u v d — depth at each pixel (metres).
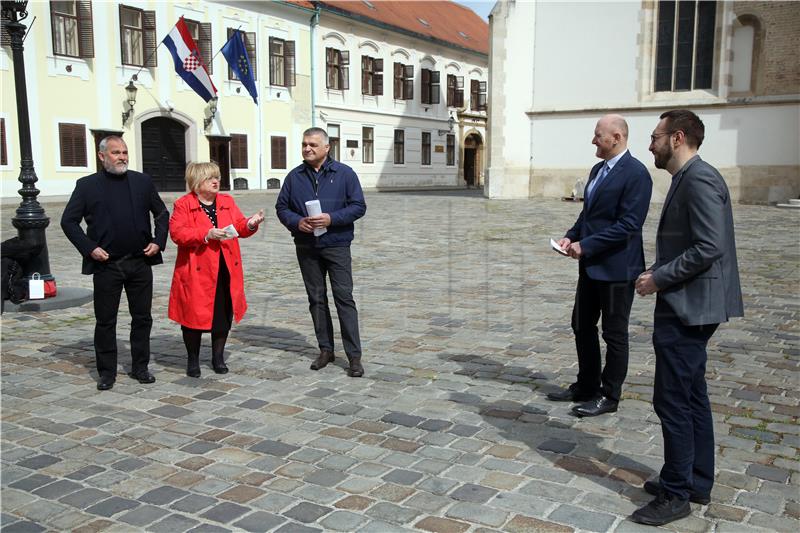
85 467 3.73
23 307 7.62
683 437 3.11
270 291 8.71
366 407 4.64
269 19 31.56
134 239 5.03
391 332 6.62
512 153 25.81
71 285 9.09
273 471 3.67
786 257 10.95
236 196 27.27
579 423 4.32
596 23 23.95
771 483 3.48
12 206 20.52
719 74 22.22
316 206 5.12
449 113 43.22
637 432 4.16
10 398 4.84
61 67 24.14
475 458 3.81
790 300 7.80
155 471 3.68
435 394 4.89
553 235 14.20
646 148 23.75
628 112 23.77
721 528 3.06
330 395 4.89
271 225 16.17
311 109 33.91
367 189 37.41
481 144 46.31
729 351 5.81
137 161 27.05
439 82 41.88
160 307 7.86
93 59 25.19
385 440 4.07
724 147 22.42
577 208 21.19
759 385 4.97
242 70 29.44
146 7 26.72
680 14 22.83
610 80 23.97
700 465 3.24
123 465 3.75
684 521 3.12
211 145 29.91
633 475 3.59
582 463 3.74
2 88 22.38
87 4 24.53
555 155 25.28
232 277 5.30
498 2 24.95
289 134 33.28
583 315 4.56
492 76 25.45
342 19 34.94
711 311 3.06
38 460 3.82
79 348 6.15
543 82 25.06
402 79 39.47
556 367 5.51
